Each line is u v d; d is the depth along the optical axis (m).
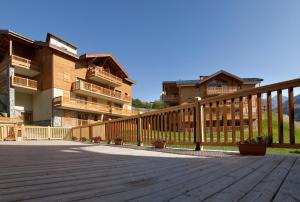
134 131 6.82
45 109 20.00
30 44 19.94
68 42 21.97
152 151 4.71
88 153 4.30
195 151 4.34
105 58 25.06
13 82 18.05
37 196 1.36
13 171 2.23
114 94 25.78
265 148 3.27
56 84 19.94
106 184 1.68
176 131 5.20
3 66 19.09
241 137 3.76
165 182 1.74
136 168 2.39
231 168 2.29
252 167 2.31
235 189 1.49
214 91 25.73
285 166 2.30
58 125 19.73
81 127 13.05
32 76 21.16
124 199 1.31
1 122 15.91
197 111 4.62
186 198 1.32
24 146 6.92
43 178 1.89
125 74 28.17
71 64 21.62
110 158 3.36
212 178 1.85
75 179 1.85
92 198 1.33
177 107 5.14
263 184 1.60
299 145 2.95
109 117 25.94
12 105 18.06
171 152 4.26
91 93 22.64
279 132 3.18
